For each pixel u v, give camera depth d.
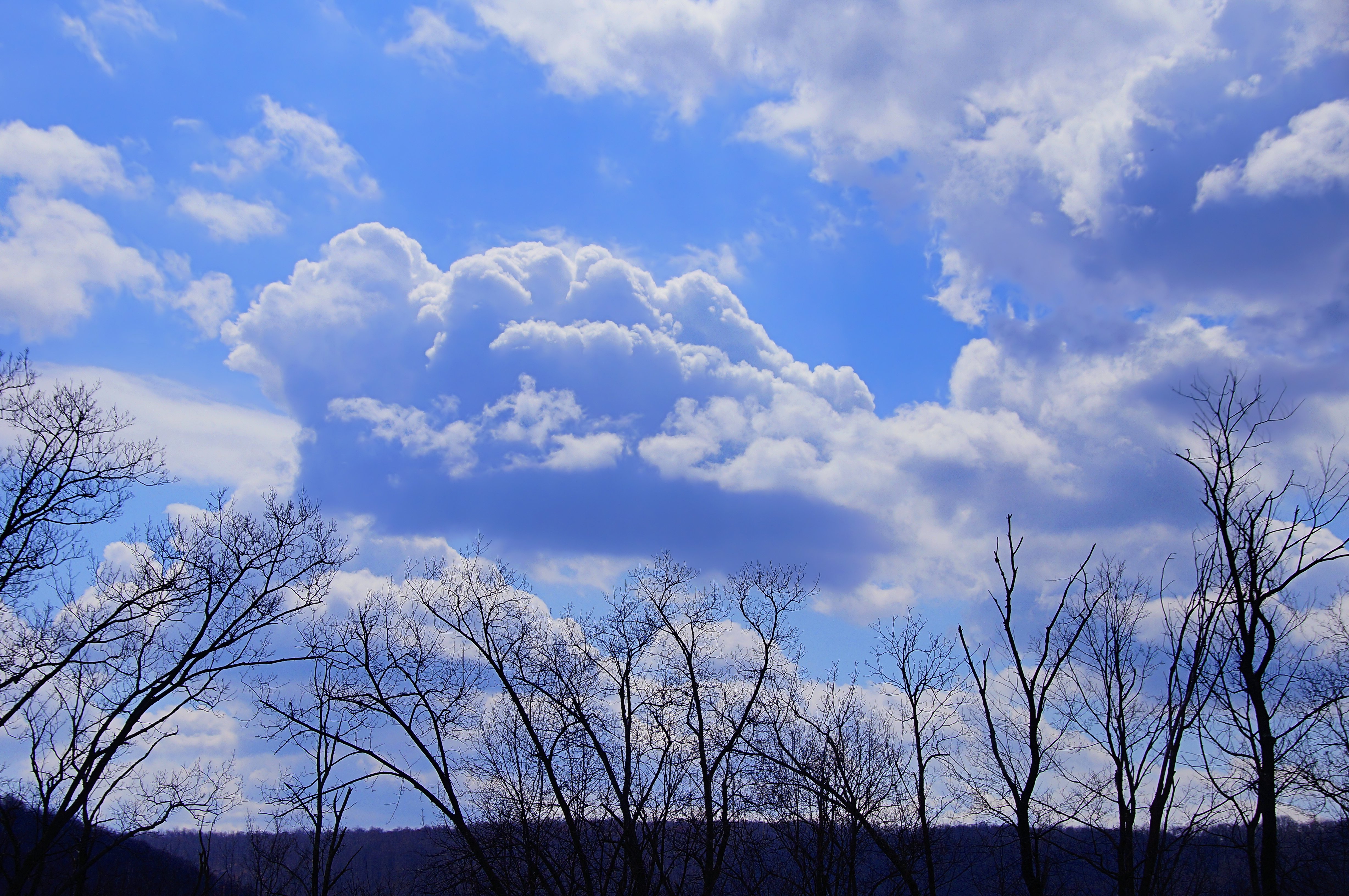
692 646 29.03
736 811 27.19
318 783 27.05
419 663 27.36
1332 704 17.73
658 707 28.08
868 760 26.84
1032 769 20.59
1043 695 21.16
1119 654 22.23
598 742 26.77
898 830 25.77
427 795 25.06
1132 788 21.08
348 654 26.77
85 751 21.80
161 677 21.91
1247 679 18.08
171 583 22.31
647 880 26.03
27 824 22.58
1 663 20.12
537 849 25.27
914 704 26.05
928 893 23.31
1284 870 18.98
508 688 27.59
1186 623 19.86
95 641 21.38
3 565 20.27
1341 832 19.30
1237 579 18.42
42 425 21.55
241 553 24.67
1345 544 17.70
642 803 26.81
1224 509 18.88
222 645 23.00
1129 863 20.12
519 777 26.98
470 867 25.02
